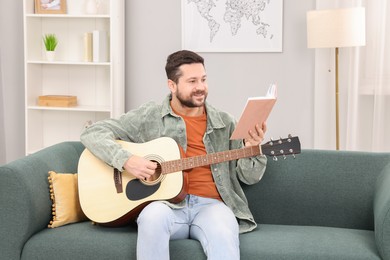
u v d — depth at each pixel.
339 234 2.81
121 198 2.77
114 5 4.79
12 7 5.19
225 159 2.75
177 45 5.04
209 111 2.94
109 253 2.66
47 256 2.70
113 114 4.88
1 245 2.72
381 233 2.54
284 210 3.06
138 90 5.12
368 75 4.62
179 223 2.73
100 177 2.83
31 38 4.94
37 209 2.76
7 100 5.27
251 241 2.69
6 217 2.71
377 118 4.58
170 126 2.92
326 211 3.04
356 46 4.44
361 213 3.00
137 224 2.80
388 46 4.54
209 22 4.94
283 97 4.94
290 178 3.06
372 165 3.03
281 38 4.88
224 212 2.72
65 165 3.13
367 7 4.58
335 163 3.06
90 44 4.93
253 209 3.08
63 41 5.10
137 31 5.06
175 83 2.87
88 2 4.91
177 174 2.75
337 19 4.28
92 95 5.15
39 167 2.89
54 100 4.93
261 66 4.94
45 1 4.92
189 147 2.92
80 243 2.69
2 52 5.22
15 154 5.33
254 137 2.72
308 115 4.91
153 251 2.54
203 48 4.97
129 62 5.10
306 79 4.89
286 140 2.74
